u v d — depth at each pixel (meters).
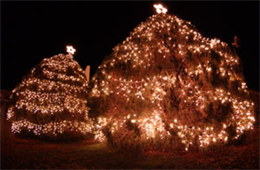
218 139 6.04
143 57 7.02
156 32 7.34
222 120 6.03
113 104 7.09
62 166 5.80
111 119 7.11
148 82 6.54
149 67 6.72
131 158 6.29
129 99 6.73
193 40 7.12
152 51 6.91
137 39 7.78
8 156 6.74
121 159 6.27
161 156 6.23
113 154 6.84
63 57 11.12
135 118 6.49
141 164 5.72
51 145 8.73
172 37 7.09
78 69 11.09
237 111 6.49
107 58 8.09
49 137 9.46
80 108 9.91
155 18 7.94
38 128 9.61
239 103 6.67
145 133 6.51
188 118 6.00
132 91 6.77
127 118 6.67
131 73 7.00
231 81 6.71
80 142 9.41
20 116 10.11
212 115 5.96
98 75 8.02
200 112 5.99
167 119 6.19
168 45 6.88
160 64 6.53
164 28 7.29
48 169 5.56
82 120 9.87
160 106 6.29
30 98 9.94
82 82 10.59
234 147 6.51
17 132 10.16
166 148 6.48
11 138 9.91
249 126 6.84
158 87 6.31
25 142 9.21
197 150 6.34
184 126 6.02
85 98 10.18
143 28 8.02
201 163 5.45
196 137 6.14
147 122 6.41
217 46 7.15
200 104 6.01
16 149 7.80
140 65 6.90
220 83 6.30
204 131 5.96
